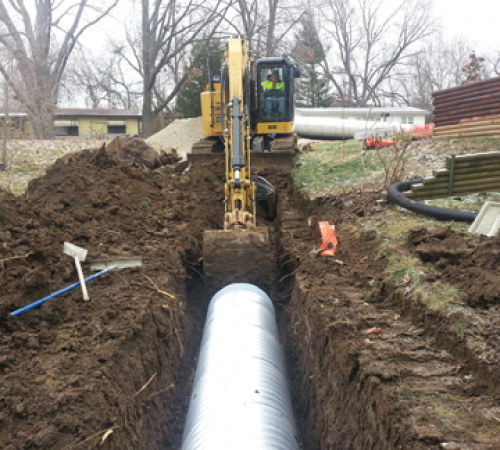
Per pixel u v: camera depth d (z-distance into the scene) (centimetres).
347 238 775
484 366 378
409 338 464
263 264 790
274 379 489
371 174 1100
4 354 443
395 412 355
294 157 1496
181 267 776
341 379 464
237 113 888
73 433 367
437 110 1277
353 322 510
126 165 1149
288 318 752
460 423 334
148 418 491
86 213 841
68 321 527
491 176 841
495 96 1145
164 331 604
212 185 1272
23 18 3275
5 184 1282
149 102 3550
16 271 568
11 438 352
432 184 840
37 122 2752
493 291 464
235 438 386
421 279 545
